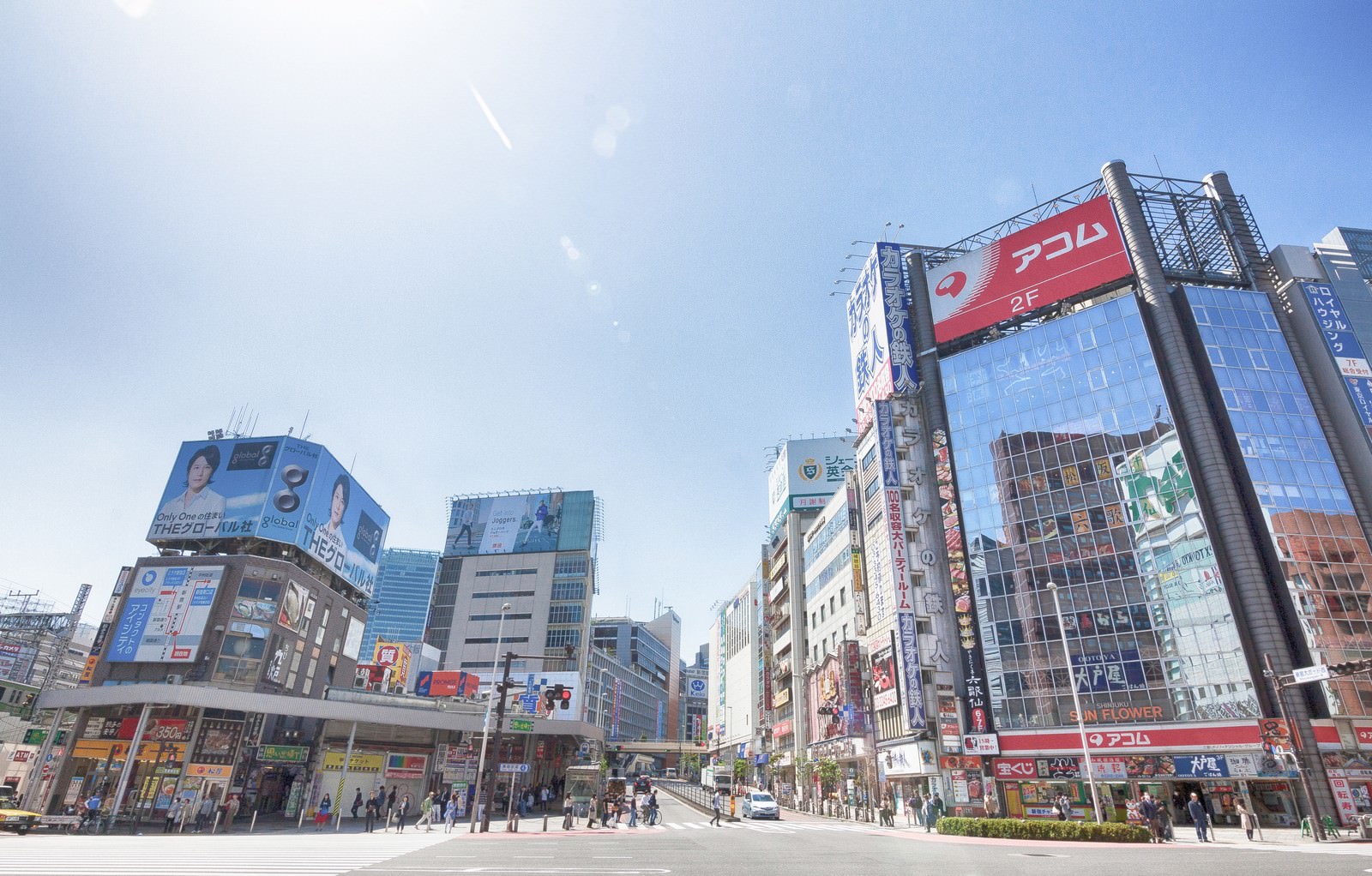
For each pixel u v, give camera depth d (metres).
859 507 58.78
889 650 49.09
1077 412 48.50
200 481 56.75
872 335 62.28
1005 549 47.50
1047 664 43.25
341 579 62.94
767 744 87.56
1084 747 30.52
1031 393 50.78
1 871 14.72
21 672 69.25
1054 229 54.34
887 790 49.03
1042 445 48.94
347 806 46.03
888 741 48.69
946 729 43.88
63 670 76.69
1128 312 49.00
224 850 21.73
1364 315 48.06
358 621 64.81
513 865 17.69
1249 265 50.19
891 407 55.19
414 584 165.50
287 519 55.62
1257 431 43.78
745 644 106.44
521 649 108.62
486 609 113.12
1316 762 34.97
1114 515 44.78
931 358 56.69
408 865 17.55
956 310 56.91
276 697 43.56
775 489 94.00
